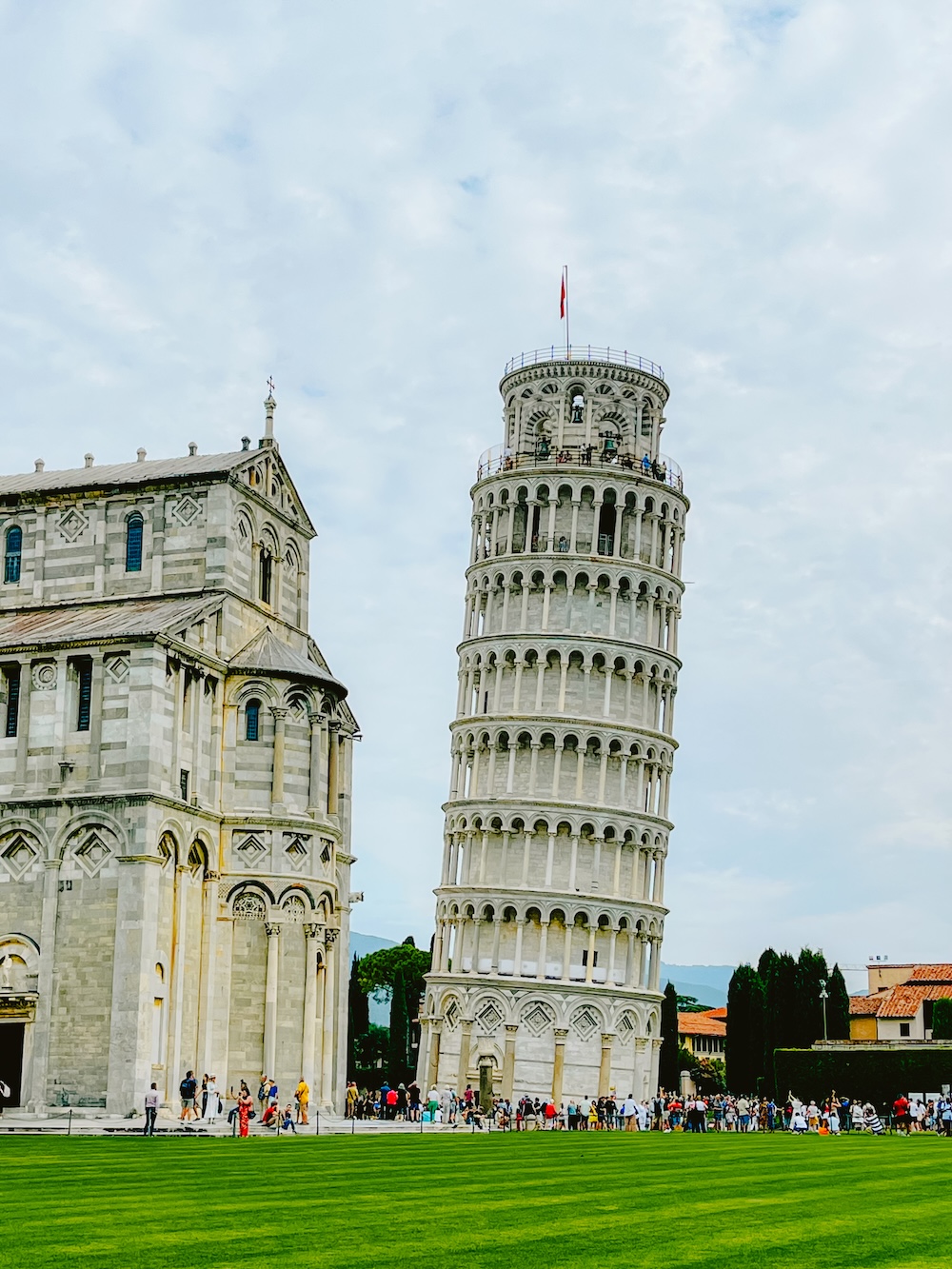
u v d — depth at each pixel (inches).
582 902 5226.4
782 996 5703.7
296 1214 1284.4
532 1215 1305.4
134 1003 2891.2
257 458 3555.6
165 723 3053.6
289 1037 3201.3
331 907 3356.3
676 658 5639.8
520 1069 5098.4
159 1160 1941.4
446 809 5541.3
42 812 3029.0
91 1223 1200.8
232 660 3346.5
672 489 5693.9
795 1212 1363.2
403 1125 3454.7
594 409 5698.8
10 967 3011.8
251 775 3280.0
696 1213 1342.3
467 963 5280.5
